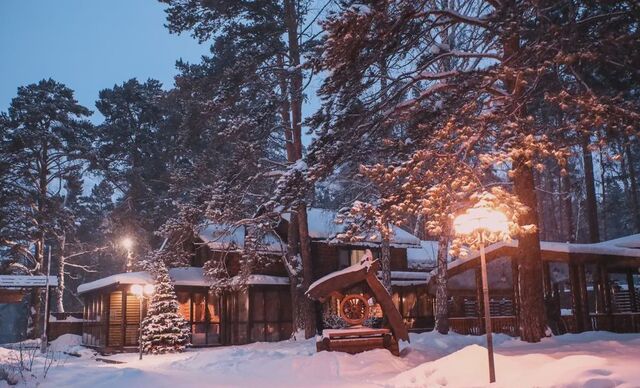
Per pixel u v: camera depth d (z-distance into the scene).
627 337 19.25
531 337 18.27
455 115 13.70
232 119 28.59
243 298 34.59
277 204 17.55
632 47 13.16
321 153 16.58
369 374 15.30
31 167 44.09
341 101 16.70
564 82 15.47
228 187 28.53
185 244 36.44
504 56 16.52
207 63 42.50
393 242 37.56
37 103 45.34
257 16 29.70
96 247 52.16
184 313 34.16
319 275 35.22
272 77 29.80
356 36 13.85
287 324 34.44
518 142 12.80
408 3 14.45
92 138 48.53
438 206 13.02
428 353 18.12
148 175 49.25
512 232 12.57
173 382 14.55
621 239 26.84
